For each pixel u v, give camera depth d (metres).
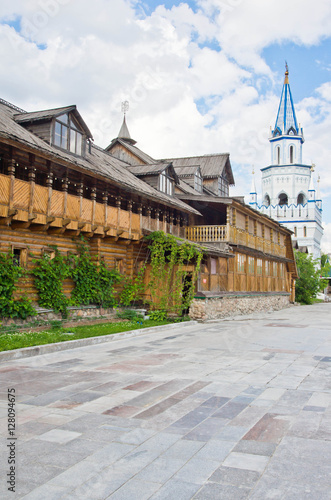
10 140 11.78
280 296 37.03
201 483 4.04
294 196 66.50
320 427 5.53
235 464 4.44
